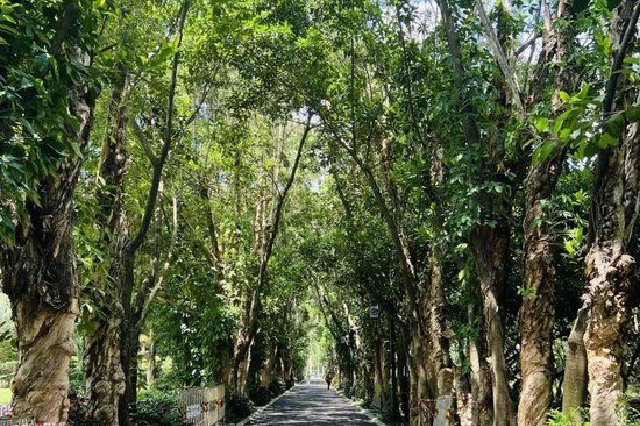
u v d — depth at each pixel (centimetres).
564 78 850
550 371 840
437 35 1477
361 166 1488
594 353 611
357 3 1419
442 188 1293
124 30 840
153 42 946
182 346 2197
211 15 1203
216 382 2220
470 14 1132
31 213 586
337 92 1580
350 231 1936
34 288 585
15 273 584
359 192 2059
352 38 1448
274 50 1497
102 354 1002
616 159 627
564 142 455
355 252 1930
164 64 935
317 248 2377
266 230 2672
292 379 7012
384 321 2645
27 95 482
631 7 615
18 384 588
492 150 992
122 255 1049
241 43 1484
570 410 674
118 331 1013
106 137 1030
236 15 1238
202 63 1361
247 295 2500
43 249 589
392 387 2406
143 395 2148
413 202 1568
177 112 1358
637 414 653
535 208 860
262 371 3894
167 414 1545
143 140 1090
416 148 1484
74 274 620
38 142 493
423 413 1496
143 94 1148
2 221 452
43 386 589
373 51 1448
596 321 613
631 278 618
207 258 2162
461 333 1188
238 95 1628
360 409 3300
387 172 1602
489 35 949
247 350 2542
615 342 606
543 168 853
